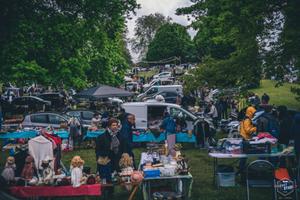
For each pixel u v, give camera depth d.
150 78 76.69
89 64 38.41
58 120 23.06
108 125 11.38
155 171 10.84
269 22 17.23
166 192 10.91
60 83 34.84
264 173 10.73
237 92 19.27
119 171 11.24
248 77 18.00
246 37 17.58
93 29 23.98
